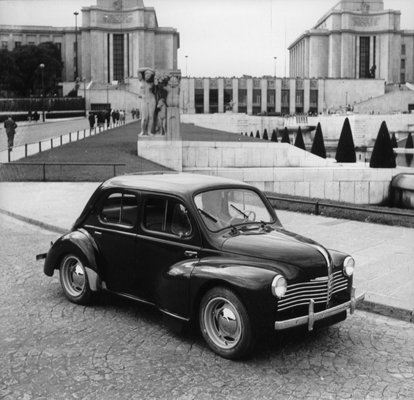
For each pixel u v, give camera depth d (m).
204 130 58.75
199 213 6.17
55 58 109.94
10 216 14.94
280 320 5.52
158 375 5.23
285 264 5.68
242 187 6.82
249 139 41.91
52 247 7.58
